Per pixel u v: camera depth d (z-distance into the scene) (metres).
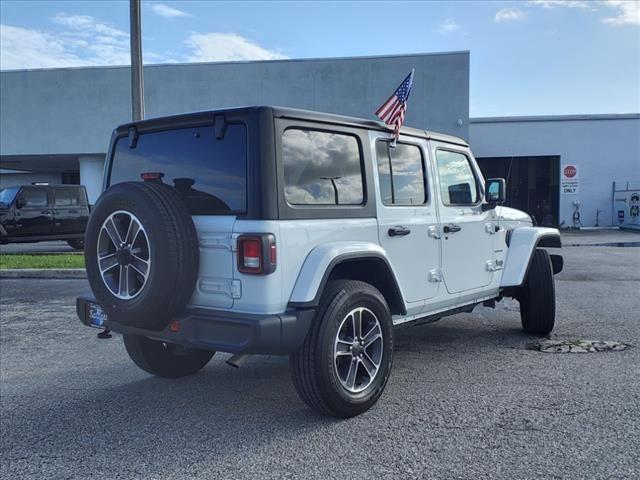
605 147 30.42
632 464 3.40
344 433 3.93
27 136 24.88
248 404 4.57
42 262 13.39
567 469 3.35
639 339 6.38
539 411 4.25
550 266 6.47
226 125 3.93
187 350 5.24
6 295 9.98
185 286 3.82
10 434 4.05
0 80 24.81
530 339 6.49
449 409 4.33
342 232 4.18
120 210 3.91
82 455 3.70
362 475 3.34
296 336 3.77
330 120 4.20
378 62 23.47
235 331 3.68
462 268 5.51
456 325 7.29
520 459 3.49
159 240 3.70
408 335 6.76
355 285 4.16
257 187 3.72
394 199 4.75
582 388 4.74
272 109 3.80
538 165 32.78
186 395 4.81
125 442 3.88
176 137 4.25
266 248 3.66
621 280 11.10
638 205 28.77
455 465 3.43
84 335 7.05
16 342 6.73
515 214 6.63
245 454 3.65
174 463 3.55
